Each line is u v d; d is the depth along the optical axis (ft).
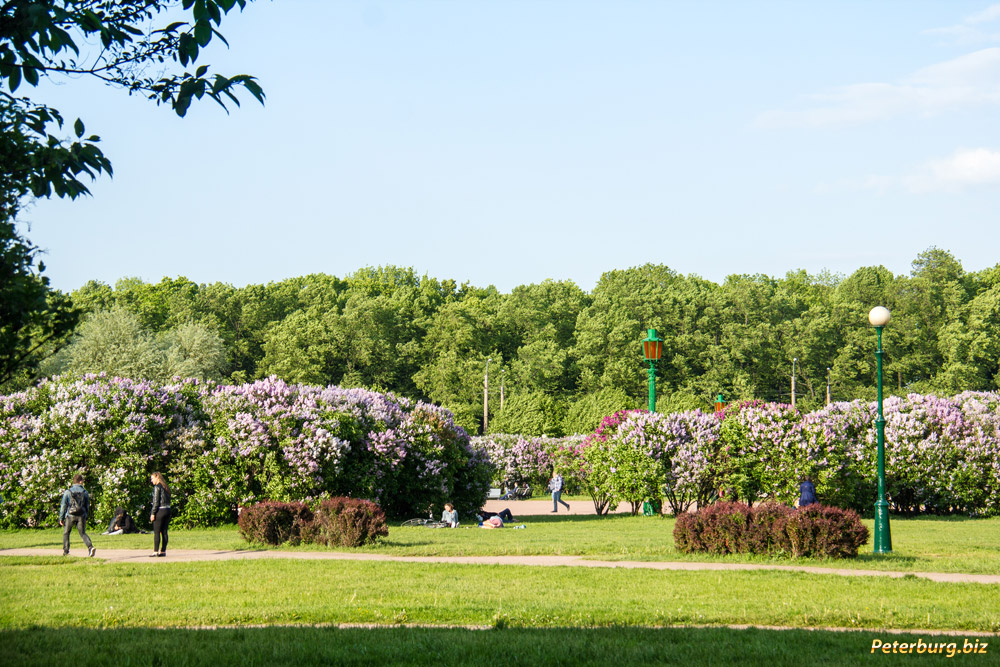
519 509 136.98
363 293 377.30
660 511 116.88
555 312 402.52
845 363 357.20
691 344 358.64
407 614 36.88
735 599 41.06
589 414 248.52
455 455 108.78
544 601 40.50
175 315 354.54
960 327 353.51
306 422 95.30
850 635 32.27
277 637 31.22
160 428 95.09
